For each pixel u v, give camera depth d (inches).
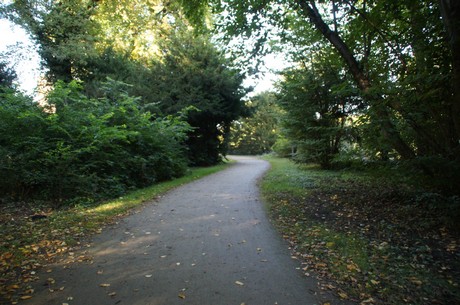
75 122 398.0
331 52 520.4
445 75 231.3
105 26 773.3
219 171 735.7
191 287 146.0
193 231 237.0
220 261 177.8
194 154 892.6
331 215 276.4
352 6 321.7
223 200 358.3
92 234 227.9
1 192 331.9
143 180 476.1
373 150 320.5
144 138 527.5
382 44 330.6
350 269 165.6
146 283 150.0
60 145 344.8
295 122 626.2
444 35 248.7
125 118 514.9
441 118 258.2
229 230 239.1
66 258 181.5
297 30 552.4
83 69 844.0
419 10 280.5
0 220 258.4
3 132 366.9
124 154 453.1
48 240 209.9
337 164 581.3
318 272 163.6
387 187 349.4
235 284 149.3
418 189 286.8
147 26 743.7
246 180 552.1
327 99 581.9
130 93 719.1
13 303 130.2
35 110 396.5
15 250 189.2
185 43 818.8
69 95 465.1
